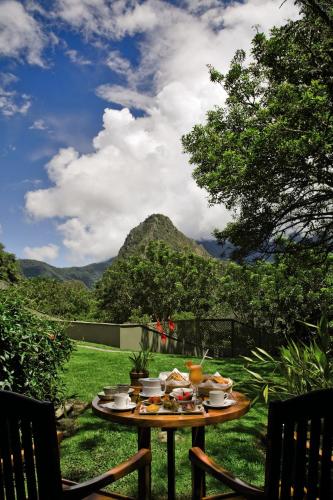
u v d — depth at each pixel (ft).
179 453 13.55
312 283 69.41
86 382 24.86
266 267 77.92
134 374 11.07
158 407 8.76
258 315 84.02
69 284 172.76
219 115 43.37
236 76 42.63
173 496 10.05
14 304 14.98
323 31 35.78
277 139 32.89
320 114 33.32
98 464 12.82
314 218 40.29
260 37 40.16
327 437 5.69
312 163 33.09
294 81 39.93
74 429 15.76
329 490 5.73
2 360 13.29
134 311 132.87
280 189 36.35
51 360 15.71
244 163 34.55
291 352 14.92
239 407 8.91
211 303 135.44
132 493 10.79
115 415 8.44
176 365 34.35
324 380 13.64
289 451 5.87
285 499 5.91
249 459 13.15
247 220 40.45
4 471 6.01
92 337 54.03
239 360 39.19
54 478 5.83
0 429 5.97
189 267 144.36
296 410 5.81
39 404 5.72
